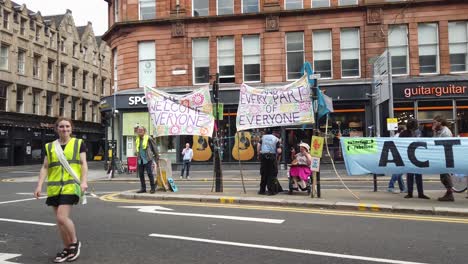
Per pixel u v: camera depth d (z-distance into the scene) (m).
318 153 10.76
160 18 26.92
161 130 12.46
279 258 5.87
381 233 7.27
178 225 8.06
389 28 25.34
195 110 12.39
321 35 26.05
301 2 26.27
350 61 25.70
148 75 27.33
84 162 5.93
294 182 11.64
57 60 45.66
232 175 21.53
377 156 10.67
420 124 24.45
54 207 5.90
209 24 26.72
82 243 6.79
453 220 8.34
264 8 26.16
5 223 8.51
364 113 24.91
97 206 10.59
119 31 27.86
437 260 5.72
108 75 56.34
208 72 26.75
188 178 20.70
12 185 18.03
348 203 9.73
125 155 27.30
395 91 24.55
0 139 37.94
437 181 16.62
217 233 7.38
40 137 42.53
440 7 24.84
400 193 11.70
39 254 6.22
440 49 24.83
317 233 7.30
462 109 24.23
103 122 28.42
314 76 11.20
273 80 25.95
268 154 11.43
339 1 25.97
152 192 12.27
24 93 40.94
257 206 10.21
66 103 47.00
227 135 25.94
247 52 26.61
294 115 11.33
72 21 48.72
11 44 39.25
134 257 5.98
